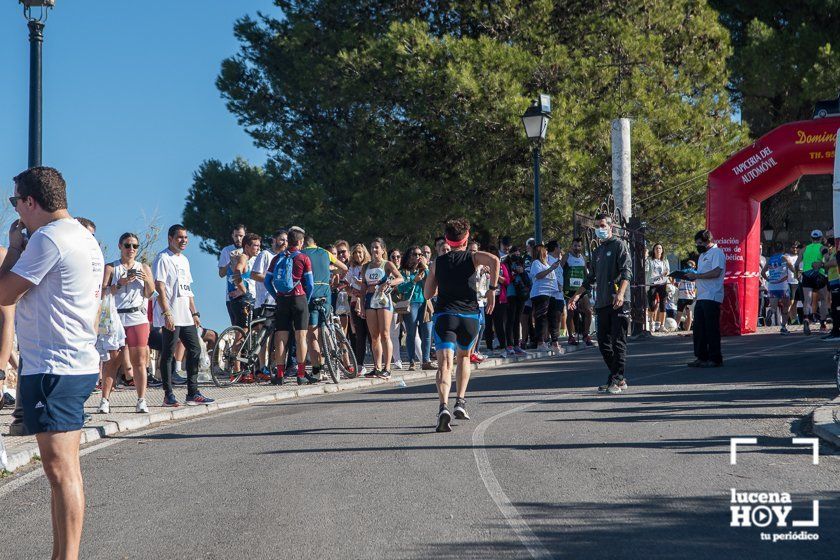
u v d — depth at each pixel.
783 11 45.03
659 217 36.22
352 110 37.59
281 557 6.36
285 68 39.75
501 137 33.84
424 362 20.16
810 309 26.67
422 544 6.52
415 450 9.98
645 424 11.15
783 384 14.50
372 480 8.59
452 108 34.22
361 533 6.84
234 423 12.80
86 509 8.00
